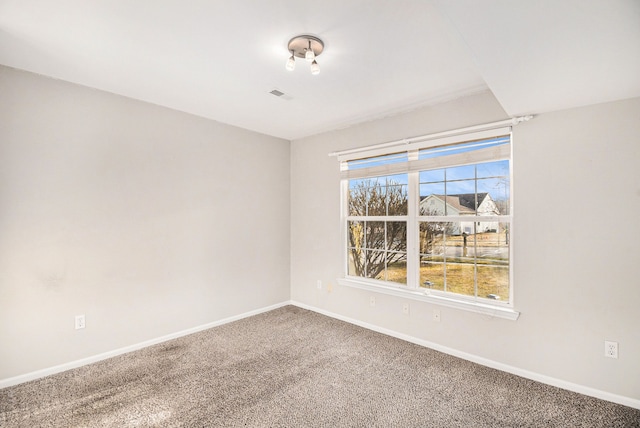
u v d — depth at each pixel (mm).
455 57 2146
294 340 3186
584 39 1381
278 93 2787
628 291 2084
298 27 1806
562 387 2309
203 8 1633
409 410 2053
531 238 2441
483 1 1135
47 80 2488
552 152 2350
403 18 1710
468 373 2527
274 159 4227
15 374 2350
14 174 2346
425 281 3148
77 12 1668
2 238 2299
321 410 2055
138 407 2082
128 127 2916
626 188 2090
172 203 3225
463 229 2898
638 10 1158
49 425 1896
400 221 3322
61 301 2553
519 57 1560
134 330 2957
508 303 2629
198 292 3430
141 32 1866
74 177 2617
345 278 3773
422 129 3082
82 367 2613
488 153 2680
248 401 2152
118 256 2859
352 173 3693
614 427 1882
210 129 3533
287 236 4391
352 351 2930
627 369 2090
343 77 2465
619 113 2115
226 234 3686
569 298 2287
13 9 1639
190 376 2480
